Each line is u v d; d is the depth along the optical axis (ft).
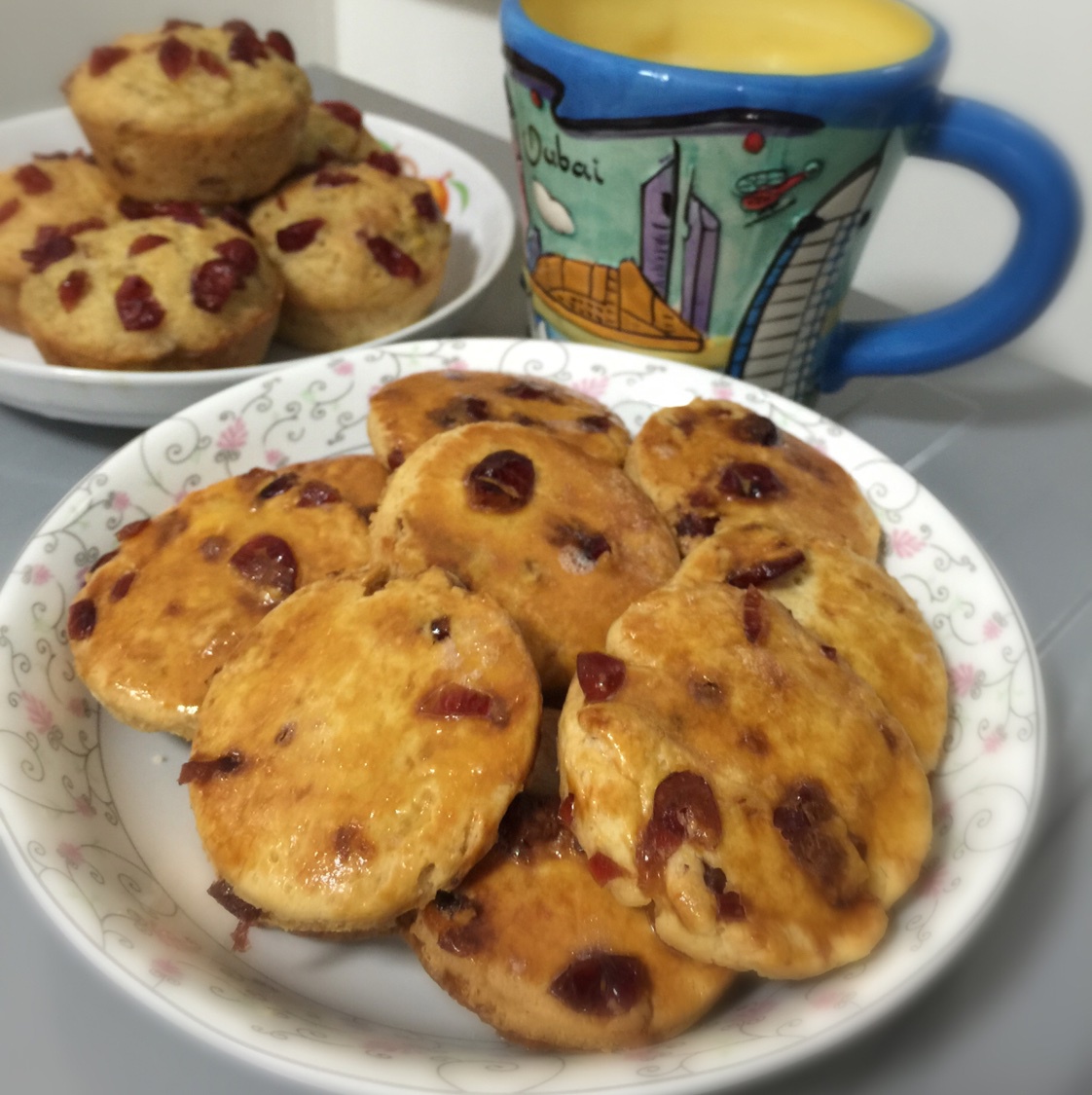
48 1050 0.58
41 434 0.96
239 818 0.62
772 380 0.93
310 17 1.90
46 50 1.63
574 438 0.85
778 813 0.60
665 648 0.66
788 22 0.94
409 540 0.73
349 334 1.10
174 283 0.98
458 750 0.62
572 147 0.81
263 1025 0.54
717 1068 0.52
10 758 0.63
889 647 0.72
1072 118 1.22
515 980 0.60
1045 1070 0.58
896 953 0.58
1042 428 1.05
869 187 0.82
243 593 0.74
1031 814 0.62
